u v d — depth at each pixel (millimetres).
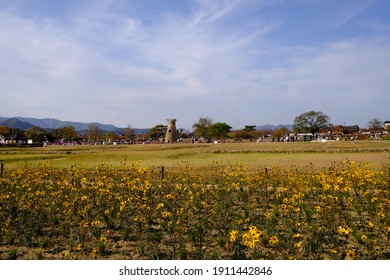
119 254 9617
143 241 10516
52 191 15875
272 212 13586
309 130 132250
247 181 17828
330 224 11227
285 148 53938
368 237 10211
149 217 11945
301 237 10234
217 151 50375
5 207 13789
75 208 12789
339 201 14562
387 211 12328
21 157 44312
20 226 11250
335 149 48469
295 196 13195
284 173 21781
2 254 9727
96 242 10406
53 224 12359
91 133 135750
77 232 10930
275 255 9164
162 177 19719
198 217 12828
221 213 12898
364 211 13719
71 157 45875
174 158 44250
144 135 155375
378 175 19469
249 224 12031
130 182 15461
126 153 49594
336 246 9750
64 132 134750
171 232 10961
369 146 54875
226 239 10055
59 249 10023
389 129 141250
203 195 15734
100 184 14953
